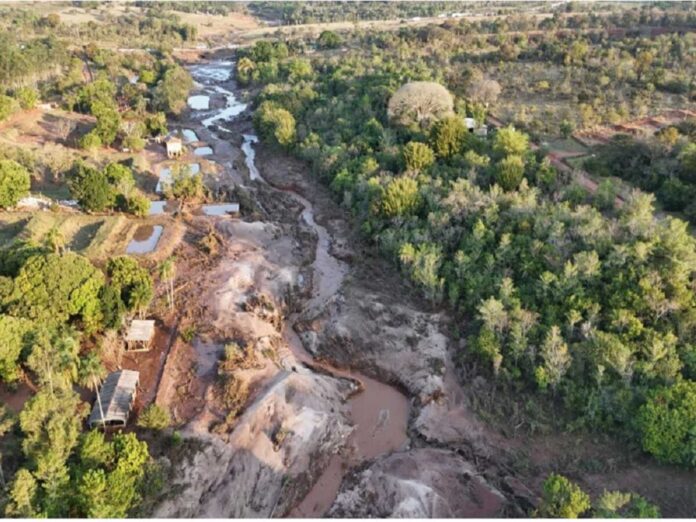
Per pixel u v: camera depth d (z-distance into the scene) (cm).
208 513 5716
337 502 6100
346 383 7625
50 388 5775
